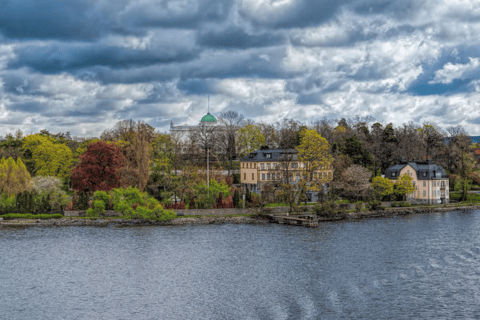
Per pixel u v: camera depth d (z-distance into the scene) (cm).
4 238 11094
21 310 6650
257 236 11338
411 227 12531
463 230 12050
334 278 7956
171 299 7044
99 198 13450
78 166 14425
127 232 11806
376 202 15125
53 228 12325
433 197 16738
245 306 6744
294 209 14312
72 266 8769
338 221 13688
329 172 15375
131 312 6556
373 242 10631
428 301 6850
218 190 14350
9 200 13488
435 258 9169
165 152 16025
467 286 7469
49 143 16338
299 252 9719
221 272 8369
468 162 18175
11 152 16562
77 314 6494
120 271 8456
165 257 9381
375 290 7338
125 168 14138
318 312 6494
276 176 15900
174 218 13200
